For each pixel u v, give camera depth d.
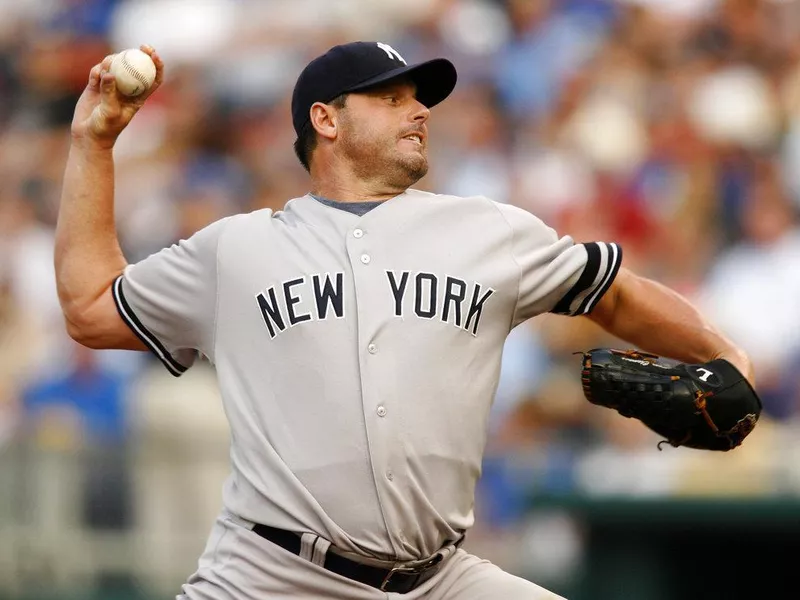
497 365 13.52
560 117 38.81
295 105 14.37
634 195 35.97
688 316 14.41
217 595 13.15
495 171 37.19
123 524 28.97
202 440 29.25
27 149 41.47
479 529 28.45
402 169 13.87
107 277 14.24
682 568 26.20
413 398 12.84
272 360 13.05
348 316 12.98
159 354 14.12
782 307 32.62
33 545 28.95
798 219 35.78
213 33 42.84
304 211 13.80
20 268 34.69
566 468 27.78
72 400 30.50
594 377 13.91
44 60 44.25
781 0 41.69
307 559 12.87
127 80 13.98
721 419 13.91
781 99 39.38
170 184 38.22
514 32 41.81
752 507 25.02
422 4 41.81
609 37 41.03
